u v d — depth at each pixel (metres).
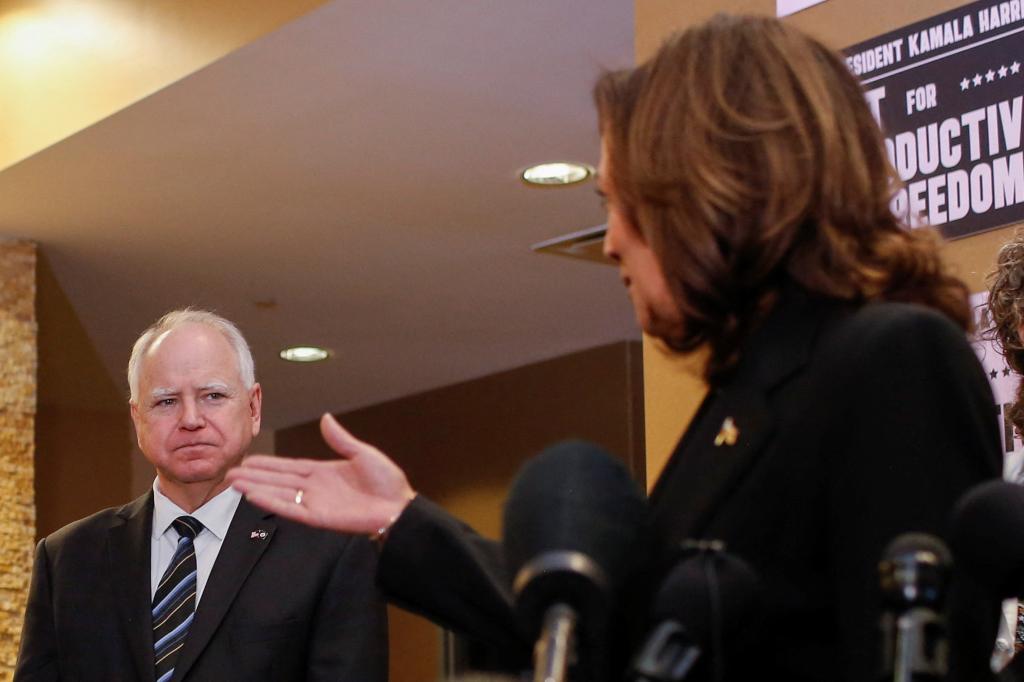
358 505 1.25
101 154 4.86
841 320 1.02
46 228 5.65
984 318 2.26
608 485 0.91
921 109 2.39
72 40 4.73
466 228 5.74
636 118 1.10
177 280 6.44
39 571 2.81
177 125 4.61
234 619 2.59
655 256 1.08
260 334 7.50
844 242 1.04
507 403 8.52
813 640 0.99
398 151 4.88
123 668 2.62
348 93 4.37
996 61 2.29
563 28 3.90
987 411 0.98
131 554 2.73
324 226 5.70
